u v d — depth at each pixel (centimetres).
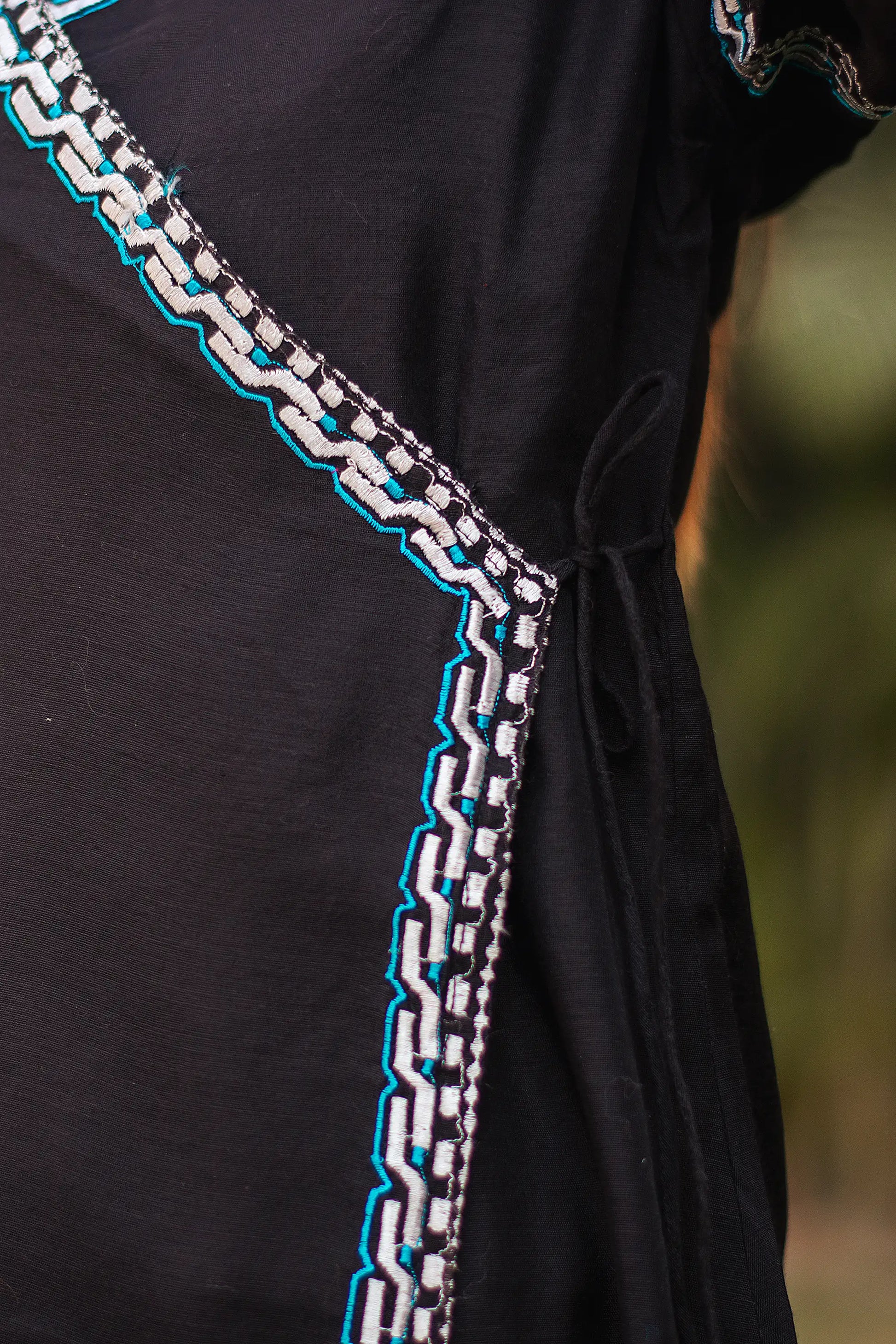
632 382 54
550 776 49
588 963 47
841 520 101
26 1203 48
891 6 49
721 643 111
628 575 50
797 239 88
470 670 48
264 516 50
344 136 50
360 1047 47
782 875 123
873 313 90
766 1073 62
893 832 119
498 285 50
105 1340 48
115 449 50
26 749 50
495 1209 48
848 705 113
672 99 54
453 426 51
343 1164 47
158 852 48
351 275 50
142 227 50
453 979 47
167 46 53
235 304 49
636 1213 45
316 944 48
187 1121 47
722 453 84
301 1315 46
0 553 51
